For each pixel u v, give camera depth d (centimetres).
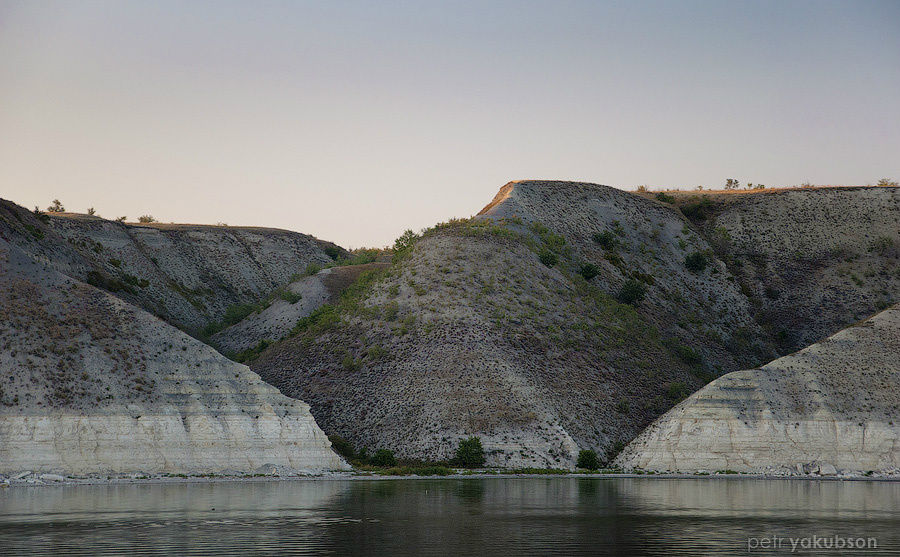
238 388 8888
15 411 7788
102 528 5344
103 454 7900
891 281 15438
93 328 8750
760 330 14688
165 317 13838
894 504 6775
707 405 9850
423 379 10519
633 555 4800
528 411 10031
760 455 9500
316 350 11875
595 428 10231
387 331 11631
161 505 6291
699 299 14900
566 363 11219
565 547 4975
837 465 9381
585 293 13050
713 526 5675
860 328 10844
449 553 4788
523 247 13562
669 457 9625
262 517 5822
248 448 8544
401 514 6047
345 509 6250
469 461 9419
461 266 12669
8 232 10594
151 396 8412
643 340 12512
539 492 7444
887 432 9538
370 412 10312
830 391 9931
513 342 11238
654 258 15462
